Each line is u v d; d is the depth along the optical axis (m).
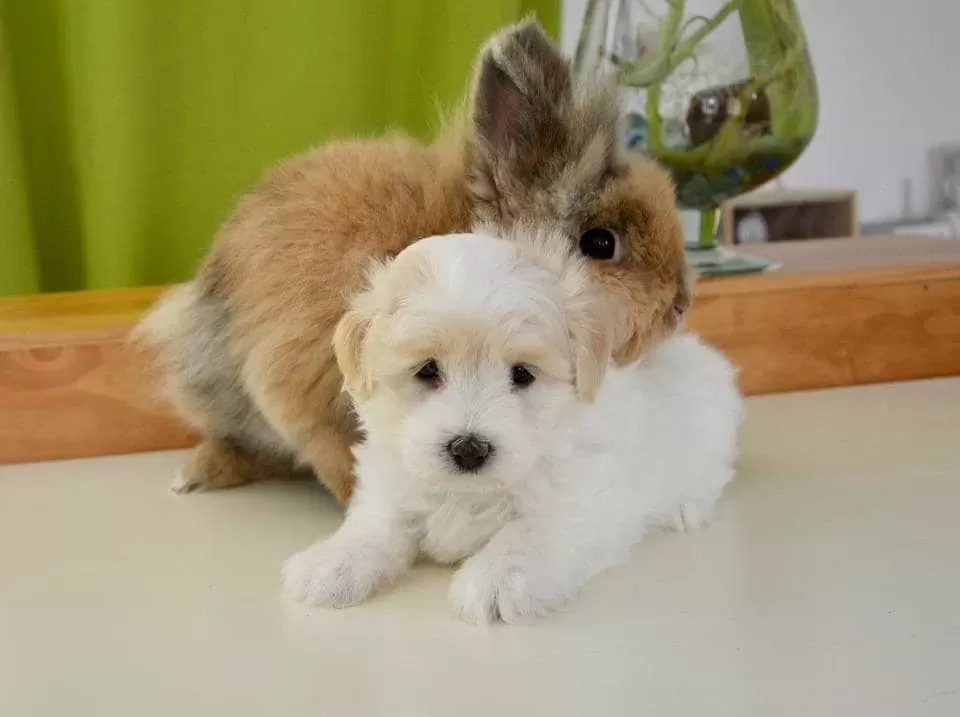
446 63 0.78
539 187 0.43
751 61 0.63
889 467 0.52
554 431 0.39
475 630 0.35
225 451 0.51
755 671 0.32
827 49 0.88
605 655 0.33
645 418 0.45
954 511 0.46
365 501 0.42
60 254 0.79
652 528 0.45
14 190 0.72
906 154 0.92
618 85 0.49
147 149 0.75
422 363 0.37
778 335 0.67
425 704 0.30
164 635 0.36
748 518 0.46
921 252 0.79
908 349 0.70
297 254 0.43
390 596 0.39
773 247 0.83
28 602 0.39
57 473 0.55
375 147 0.47
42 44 0.74
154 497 0.51
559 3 0.81
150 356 0.55
